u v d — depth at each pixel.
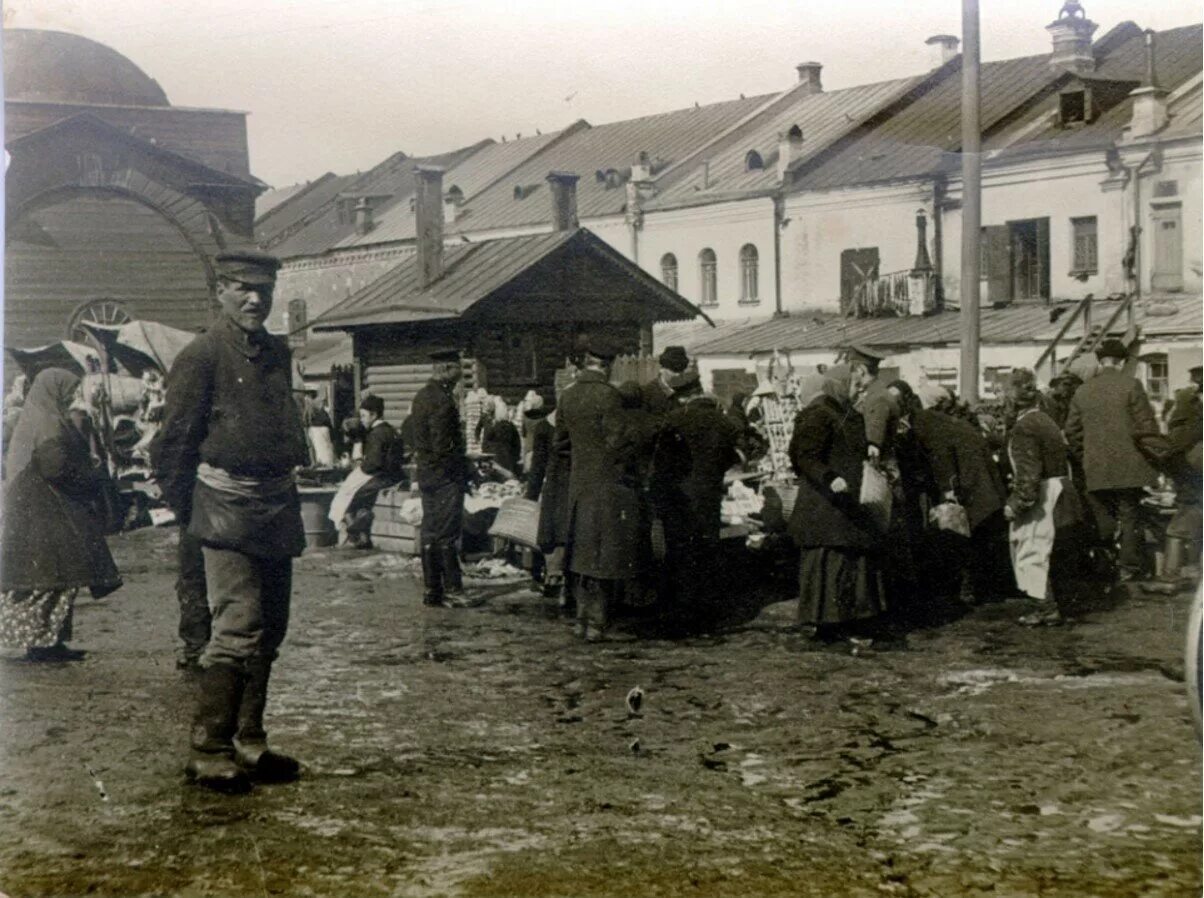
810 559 7.15
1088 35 17.84
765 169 19.95
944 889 4.03
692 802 4.75
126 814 4.70
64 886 4.14
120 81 16.08
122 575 9.91
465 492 10.23
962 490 8.09
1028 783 4.89
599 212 20.95
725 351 19.30
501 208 18.02
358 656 7.08
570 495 7.52
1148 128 16.73
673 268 20.64
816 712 5.86
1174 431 8.12
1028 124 18.06
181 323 16.17
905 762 5.14
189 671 6.73
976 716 5.74
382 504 11.16
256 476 5.00
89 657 7.06
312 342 17.70
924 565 8.34
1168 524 8.33
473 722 5.77
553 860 4.25
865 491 7.07
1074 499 7.52
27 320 15.44
